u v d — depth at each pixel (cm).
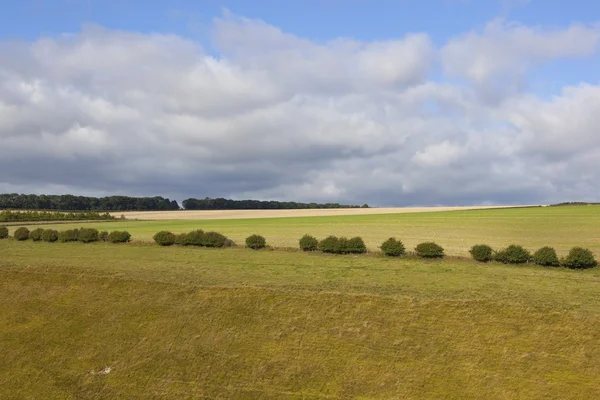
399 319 2700
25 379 2452
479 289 3097
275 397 2175
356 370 2312
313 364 2381
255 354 2500
